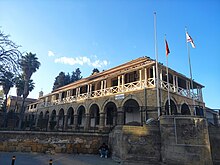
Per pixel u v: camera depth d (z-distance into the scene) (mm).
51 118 34125
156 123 14508
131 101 20641
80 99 27047
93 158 14117
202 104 25844
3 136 15945
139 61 22125
